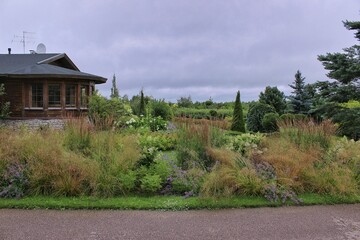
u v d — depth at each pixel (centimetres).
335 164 551
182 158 596
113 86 3950
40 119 1541
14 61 1844
